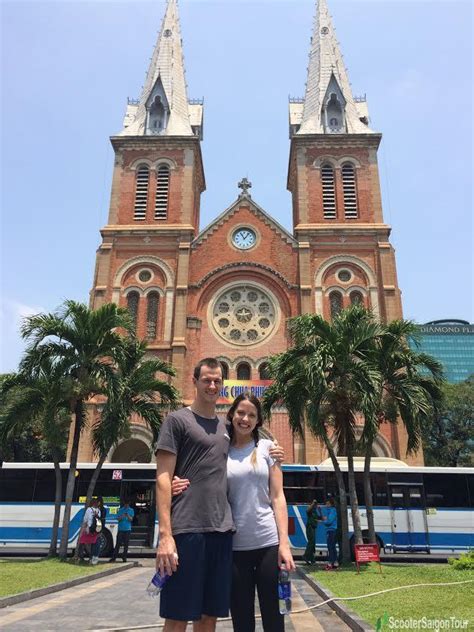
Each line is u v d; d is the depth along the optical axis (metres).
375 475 24.06
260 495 5.31
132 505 23.73
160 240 40.28
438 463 44.84
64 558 19.55
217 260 39.91
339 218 41.09
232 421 5.58
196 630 4.76
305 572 16.58
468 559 15.11
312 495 23.88
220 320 38.41
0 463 24.58
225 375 36.69
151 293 39.19
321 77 47.81
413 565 18.42
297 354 20.45
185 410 5.24
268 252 39.97
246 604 5.07
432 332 101.94
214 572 4.72
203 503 4.79
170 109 46.09
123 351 21.78
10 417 21.41
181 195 41.91
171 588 4.54
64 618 9.72
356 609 9.76
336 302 38.81
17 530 23.61
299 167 42.72
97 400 34.56
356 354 20.20
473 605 9.52
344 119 45.03
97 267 39.56
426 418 20.69
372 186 42.00
